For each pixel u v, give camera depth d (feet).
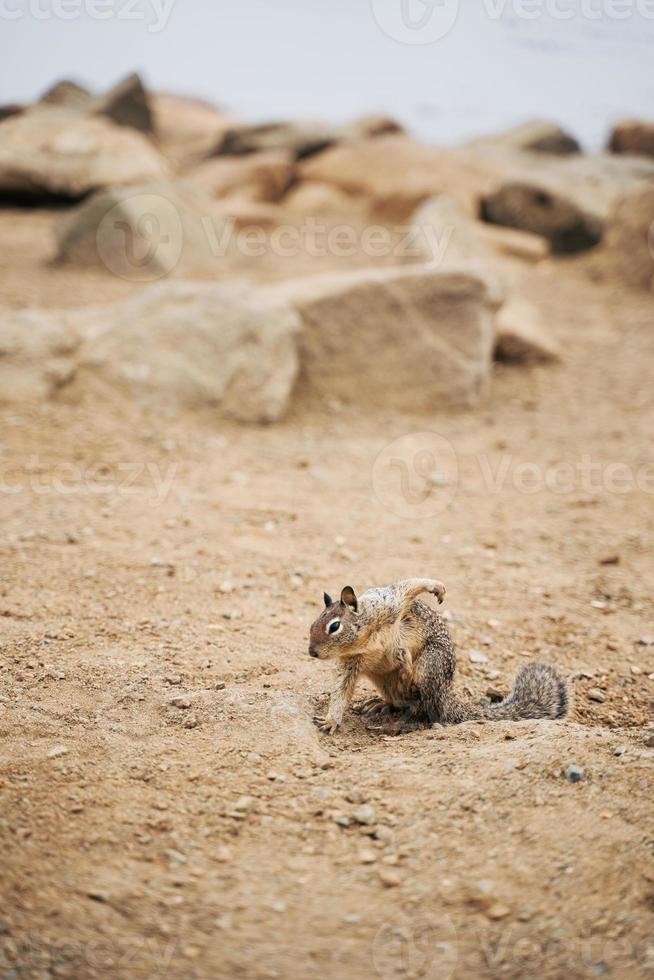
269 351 58.44
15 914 17.11
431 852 19.49
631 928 17.33
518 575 38.93
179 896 18.02
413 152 134.82
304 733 24.06
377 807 21.01
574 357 75.15
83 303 73.72
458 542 42.29
